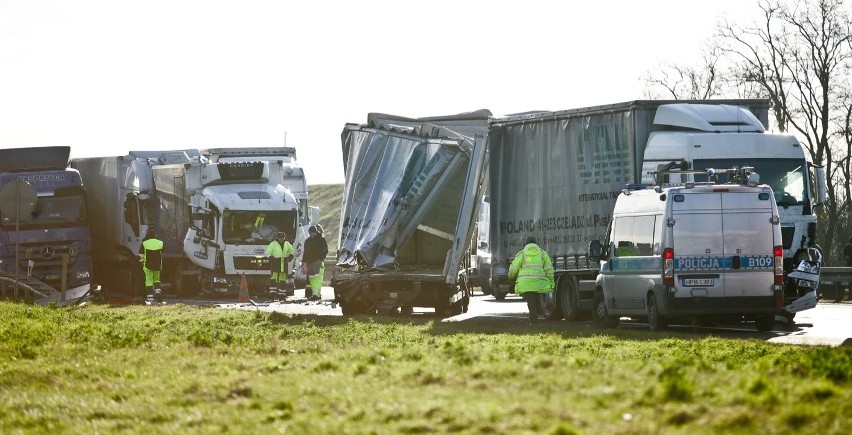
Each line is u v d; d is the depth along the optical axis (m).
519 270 54.16
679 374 20.78
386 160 57.97
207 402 22.00
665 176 47.97
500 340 36.06
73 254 80.06
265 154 89.12
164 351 33.03
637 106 51.12
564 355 29.66
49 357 32.09
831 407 17.17
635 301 46.56
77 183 80.69
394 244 56.72
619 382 20.69
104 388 25.06
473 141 55.88
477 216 56.03
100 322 48.25
